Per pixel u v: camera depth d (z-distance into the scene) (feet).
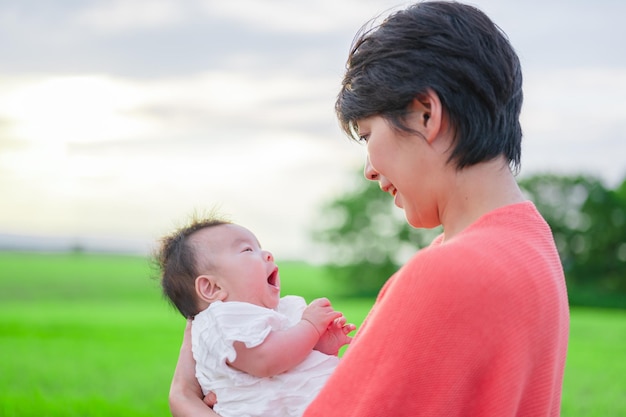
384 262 97.45
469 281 4.27
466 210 4.78
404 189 4.88
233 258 7.16
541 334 4.37
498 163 4.79
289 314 7.11
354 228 97.25
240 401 6.21
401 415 4.33
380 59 4.77
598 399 24.17
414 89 4.63
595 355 34.58
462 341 4.24
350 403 4.44
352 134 5.22
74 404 23.06
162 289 7.51
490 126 4.64
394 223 98.02
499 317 4.25
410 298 4.38
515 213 4.71
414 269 4.46
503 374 4.24
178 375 6.69
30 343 37.47
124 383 26.45
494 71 4.61
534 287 4.37
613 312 77.61
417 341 4.30
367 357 4.46
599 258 93.15
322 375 6.36
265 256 7.42
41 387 25.63
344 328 6.84
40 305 61.36
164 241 7.66
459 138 4.64
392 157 4.83
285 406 6.20
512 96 4.75
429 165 4.75
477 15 4.76
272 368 6.19
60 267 81.51
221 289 7.09
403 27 4.73
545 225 4.86
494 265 4.33
